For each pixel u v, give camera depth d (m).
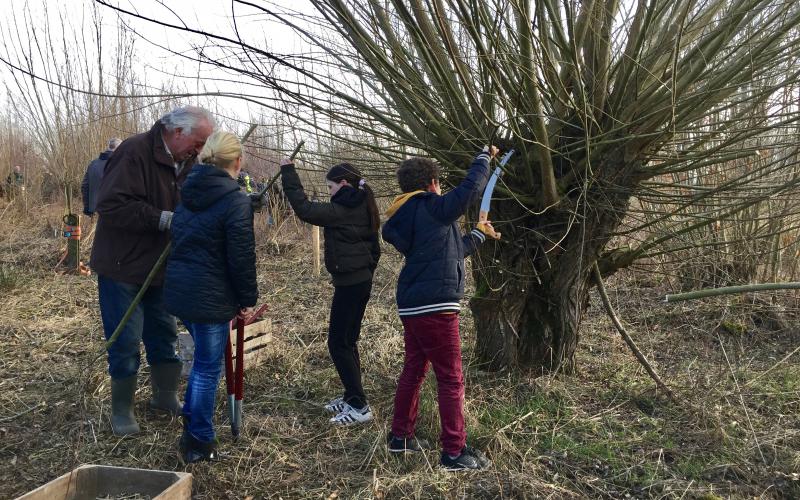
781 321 5.67
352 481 3.03
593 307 6.14
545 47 3.27
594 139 3.58
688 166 3.60
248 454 3.24
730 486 3.05
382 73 3.52
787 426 3.70
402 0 3.11
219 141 2.98
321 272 8.02
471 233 3.23
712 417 3.63
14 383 4.19
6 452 3.29
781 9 3.36
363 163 4.23
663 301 6.10
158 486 2.64
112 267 3.28
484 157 3.04
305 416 3.73
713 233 5.43
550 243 3.91
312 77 3.25
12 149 12.97
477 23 3.09
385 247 7.54
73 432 3.45
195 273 2.96
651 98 3.49
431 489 2.95
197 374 3.09
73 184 8.77
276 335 5.21
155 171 3.31
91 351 4.79
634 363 4.64
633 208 4.36
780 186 3.41
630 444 3.43
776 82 3.70
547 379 4.05
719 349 5.11
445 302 2.98
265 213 10.10
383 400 3.91
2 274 6.86
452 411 3.05
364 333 5.27
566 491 2.96
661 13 3.59
